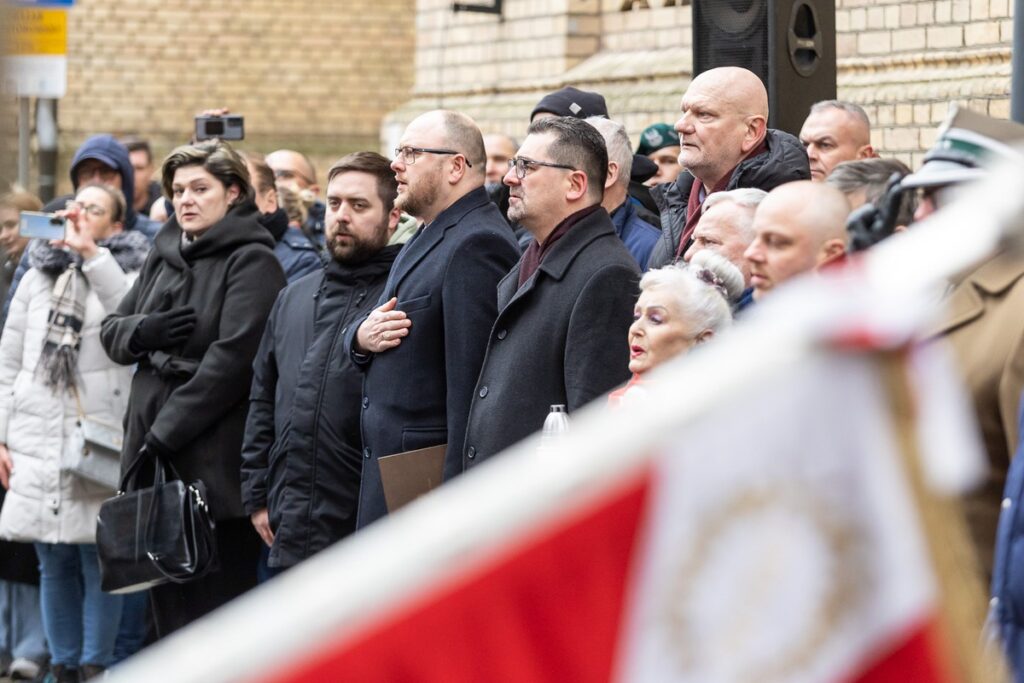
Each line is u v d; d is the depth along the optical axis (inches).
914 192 292.2
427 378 404.5
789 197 288.7
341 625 70.0
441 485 391.2
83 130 1371.8
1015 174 78.7
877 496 81.2
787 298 79.7
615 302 354.3
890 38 675.4
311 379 439.5
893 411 81.0
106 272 533.3
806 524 80.3
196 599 490.0
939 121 642.2
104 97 1374.3
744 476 79.0
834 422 80.0
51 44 725.3
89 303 537.3
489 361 371.9
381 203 442.9
